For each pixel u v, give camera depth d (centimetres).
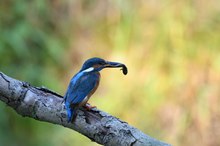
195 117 1305
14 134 1267
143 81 1320
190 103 1310
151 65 1328
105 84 1328
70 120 628
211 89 1314
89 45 1380
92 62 737
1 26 1280
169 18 1335
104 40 1378
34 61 1302
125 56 1341
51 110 640
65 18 1407
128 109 1310
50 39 1321
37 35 1305
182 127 1297
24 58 1287
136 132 619
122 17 1357
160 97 1312
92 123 628
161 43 1333
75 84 709
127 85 1321
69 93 702
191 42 1333
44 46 1312
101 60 742
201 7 1345
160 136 1296
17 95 641
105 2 1378
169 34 1332
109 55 1365
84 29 1414
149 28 1340
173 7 1340
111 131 622
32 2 1326
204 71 1326
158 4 1346
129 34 1348
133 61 1333
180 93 1314
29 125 1280
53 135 1289
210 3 1345
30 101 641
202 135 1297
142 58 1333
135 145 615
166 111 1309
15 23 1298
